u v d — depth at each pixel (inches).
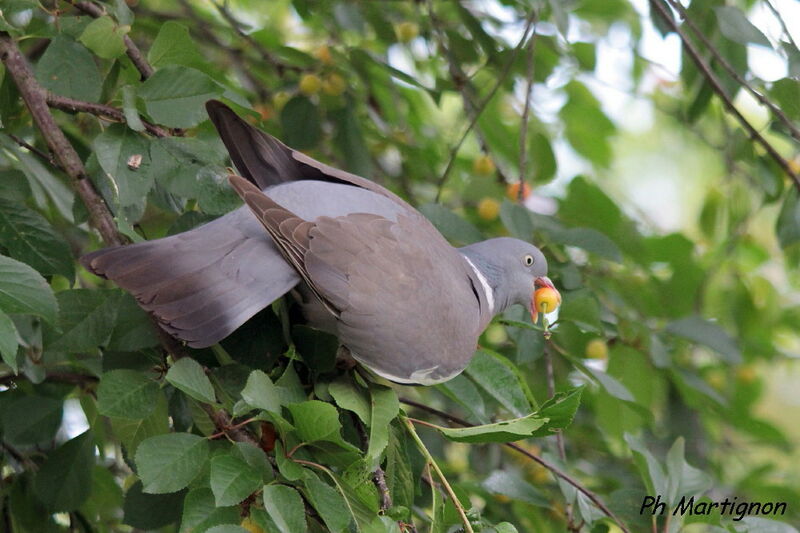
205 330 263.1
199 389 257.6
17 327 327.9
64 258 313.1
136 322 297.0
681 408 470.9
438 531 284.8
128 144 303.9
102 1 332.2
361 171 436.1
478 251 379.9
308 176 329.7
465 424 390.0
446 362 305.0
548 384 384.2
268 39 483.8
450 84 465.1
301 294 306.5
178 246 274.4
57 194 353.1
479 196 454.0
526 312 399.2
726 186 510.0
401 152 491.2
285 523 240.7
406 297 293.7
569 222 458.6
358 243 291.0
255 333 301.9
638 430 434.6
